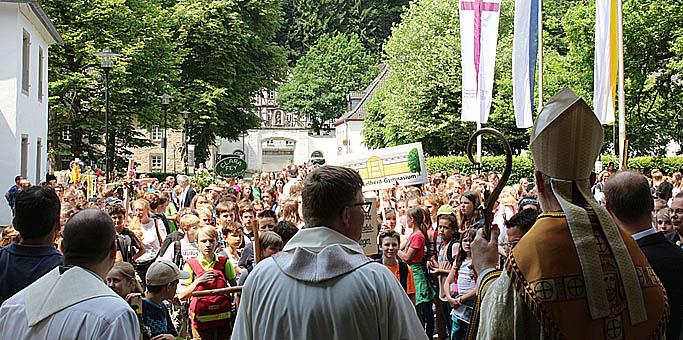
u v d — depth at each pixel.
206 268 7.21
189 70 50.78
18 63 25.86
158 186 23.31
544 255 2.88
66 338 3.34
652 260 4.09
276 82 56.34
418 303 8.88
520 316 2.88
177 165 65.69
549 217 2.99
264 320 3.34
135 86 40.84
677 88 37.06
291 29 94.88
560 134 2.99
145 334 5.10
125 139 44.28
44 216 4.42
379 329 3.28
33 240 4.44
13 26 25.80
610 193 4.22
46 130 31.72
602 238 2.94
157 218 10.44
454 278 8.12
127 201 15.36
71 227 3.60
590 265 2.85
